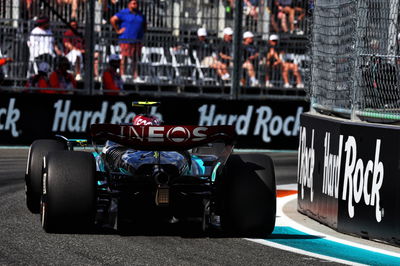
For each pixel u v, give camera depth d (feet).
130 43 186.29
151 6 191.11
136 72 187.21
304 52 196.13
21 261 72.69
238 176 85.92
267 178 86.58
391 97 94.48
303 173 108.17
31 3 183.73
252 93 194.90
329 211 97.09
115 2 190.19
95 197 83.71
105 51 185.57
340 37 102.12
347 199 92.79
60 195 82.74
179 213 87.40
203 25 192.65
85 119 182.19
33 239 82.74
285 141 188.44
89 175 83.66
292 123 188.55
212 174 91.25
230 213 85.66
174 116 185.06
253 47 193.98
